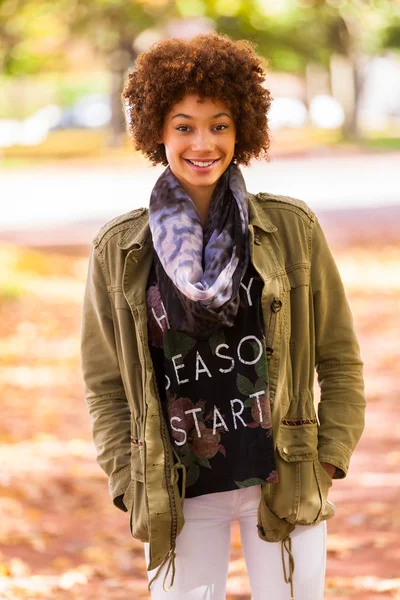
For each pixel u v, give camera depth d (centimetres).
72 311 1983
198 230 417
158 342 427
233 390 423
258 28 5312
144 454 425
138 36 5669
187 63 418
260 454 424
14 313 1923
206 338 420
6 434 1208
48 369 1570
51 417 1300
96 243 446
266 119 438
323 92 8169
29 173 4947
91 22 5259
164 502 423
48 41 6141
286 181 4059
